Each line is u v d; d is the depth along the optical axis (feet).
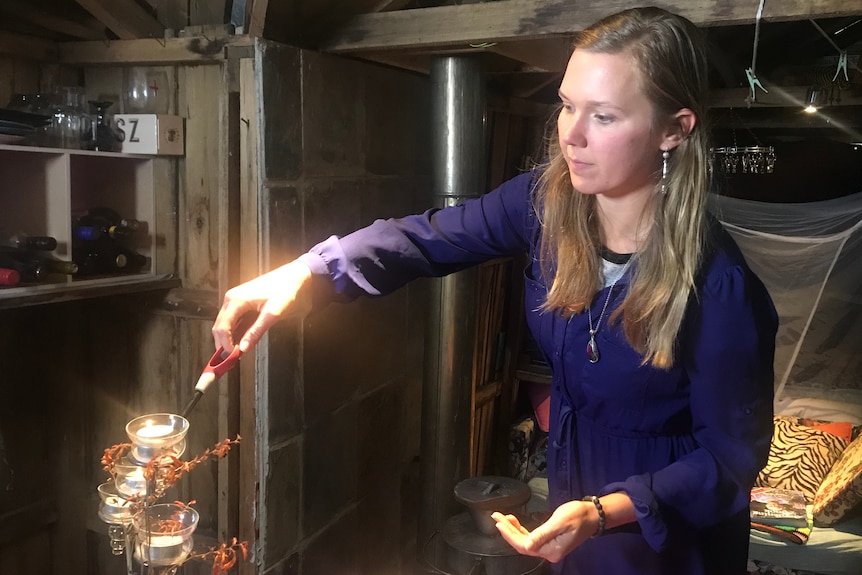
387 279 4.03
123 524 3.94
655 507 3.03
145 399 6.20
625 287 3.25
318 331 6.31
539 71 8.32
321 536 6.72
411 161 7.64
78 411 6.44
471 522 6.13
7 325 5.85
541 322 3.63
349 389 6.93
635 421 3.49
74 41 5.99
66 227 5.19
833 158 12.20
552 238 3.45
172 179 5.86
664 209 3.05
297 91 5.73
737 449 3.20
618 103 2.85
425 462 7.15
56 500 6.38
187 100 5.73
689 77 2.88
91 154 5.31
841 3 4.54
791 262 10.57
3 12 5.51
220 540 5.90
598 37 2.90
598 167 2.99
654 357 3.10
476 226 3.95
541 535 2.86
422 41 5.81
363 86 6.65
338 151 6.35
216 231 5.78
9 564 6.08
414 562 8.71
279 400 5.90
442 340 6.93
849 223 10.17
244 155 5.46
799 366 11.23
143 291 5.68
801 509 8.73
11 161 5.27
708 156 3.05
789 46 10.98
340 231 6.48
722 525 3.58
